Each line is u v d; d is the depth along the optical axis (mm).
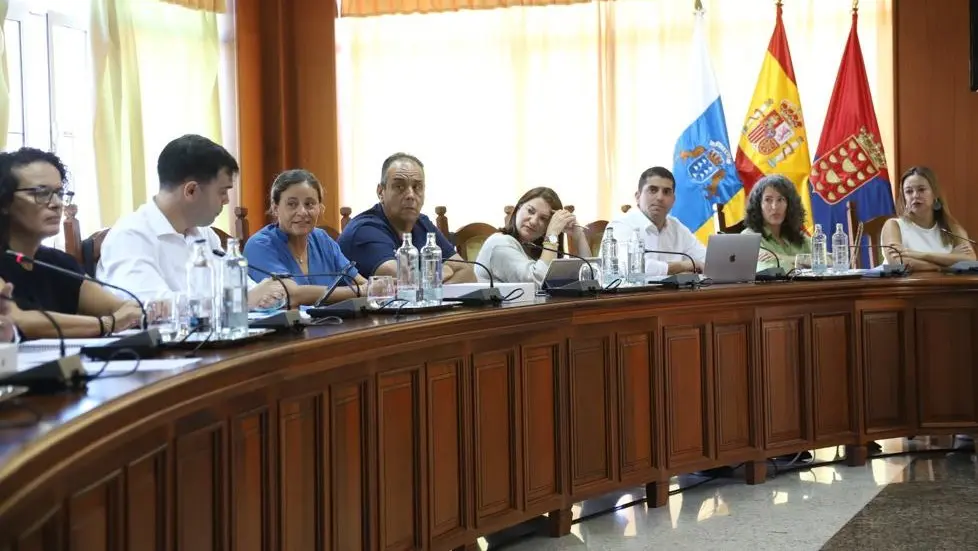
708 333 3289
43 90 4594
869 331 3703
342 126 6047
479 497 2498
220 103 5562
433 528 2324
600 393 2945
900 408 3738
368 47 6008
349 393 2043
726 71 5695
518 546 2754
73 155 4766
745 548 2701
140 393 1234
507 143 5887
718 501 3223
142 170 4941
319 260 3195
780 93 5375
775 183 4238
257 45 5832
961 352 3746
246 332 1831
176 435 1445
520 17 5832
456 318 2320
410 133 5992
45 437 978
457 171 5949
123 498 1289
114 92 4801
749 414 3418
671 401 3174
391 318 2295
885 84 5594
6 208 2049
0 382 1211
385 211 3312
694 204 5379
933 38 5512
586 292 2951
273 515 1774
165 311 1906
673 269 4062
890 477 3500
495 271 3381
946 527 2854
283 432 1806
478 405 2498
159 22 5152
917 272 4059
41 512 1065
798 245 4273
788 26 5637
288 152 5961
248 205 5723
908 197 4418
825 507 3113
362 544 2094
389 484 2180
